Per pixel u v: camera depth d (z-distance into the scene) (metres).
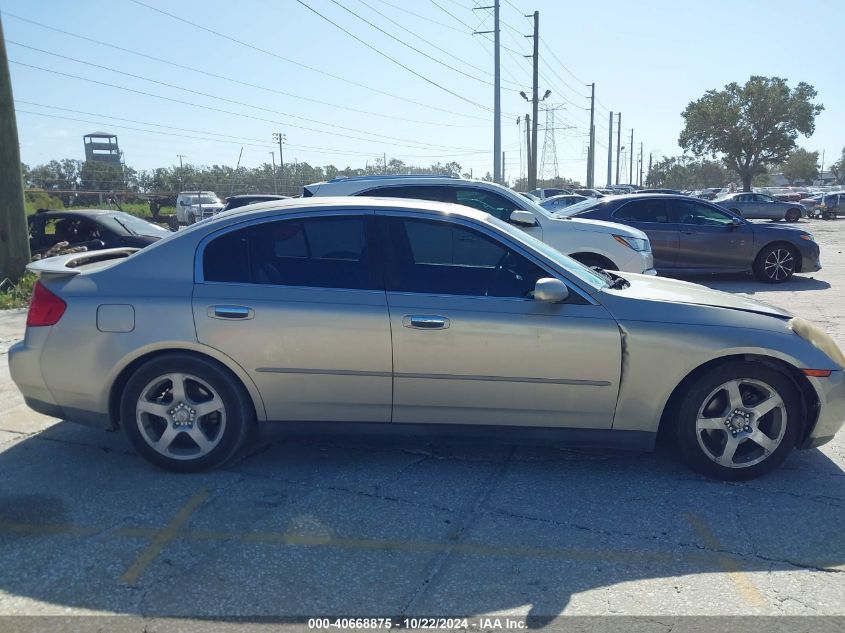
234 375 4.17
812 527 3.64
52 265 4.42
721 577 3.19
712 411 4.15
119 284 4.20
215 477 4.24
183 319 4.09
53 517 3.74
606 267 8.89
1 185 10.66
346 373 4.11
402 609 2.95
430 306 4.05
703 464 4.16
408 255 4.18
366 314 4.05
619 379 4.04
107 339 4.13
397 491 4.05
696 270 12.12
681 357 3.99
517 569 3.25
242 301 4.10
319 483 4.16
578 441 4.19
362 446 4.73
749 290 11.48
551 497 3.98
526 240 4.39
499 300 4.07
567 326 4.01
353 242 4.20
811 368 4.00
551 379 4.04
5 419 5.26
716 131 55.22
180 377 4.17
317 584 3.13
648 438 4.16
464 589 3.09
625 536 3.55
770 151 55.22
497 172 31.95
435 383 4.09
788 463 4.44
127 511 3.81
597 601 3.00
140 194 28.86
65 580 3.16
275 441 4.77
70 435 4.93
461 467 4.39
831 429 4.12
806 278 12.90
